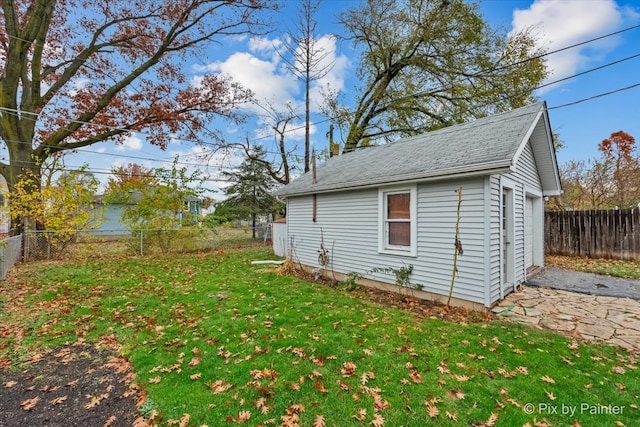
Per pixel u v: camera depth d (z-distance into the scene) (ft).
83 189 35.78
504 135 17.42
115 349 12.16
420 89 49.52
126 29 42.24
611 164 45.09
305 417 7.91
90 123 40.19
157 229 40.09
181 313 16.12
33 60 36.14
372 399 8.62
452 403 8.44
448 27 44.21
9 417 8.20
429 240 18.53
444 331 13.42
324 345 11.99
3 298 18.49
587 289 19.52
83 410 8.45
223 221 57.57
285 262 29.68
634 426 7.49
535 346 11.80
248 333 13.28
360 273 23.06
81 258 35.42
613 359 10.75
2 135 34.60
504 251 19.42
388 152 26.35
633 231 28.99
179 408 8.33
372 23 47.65
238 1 42.32
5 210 32.50
